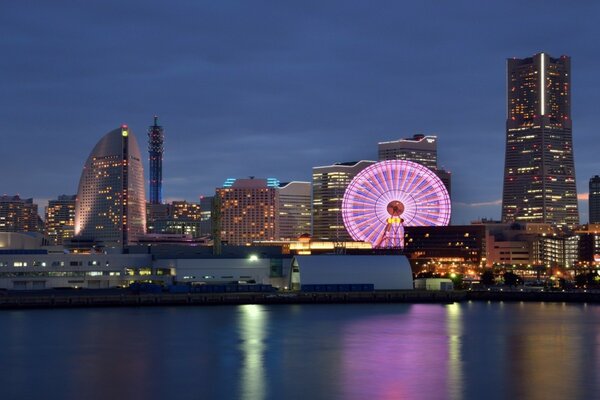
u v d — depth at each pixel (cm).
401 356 17388
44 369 15888
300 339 19888
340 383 14525
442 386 14275
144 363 16525
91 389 14162
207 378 15000
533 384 14438
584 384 14438
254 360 16850
